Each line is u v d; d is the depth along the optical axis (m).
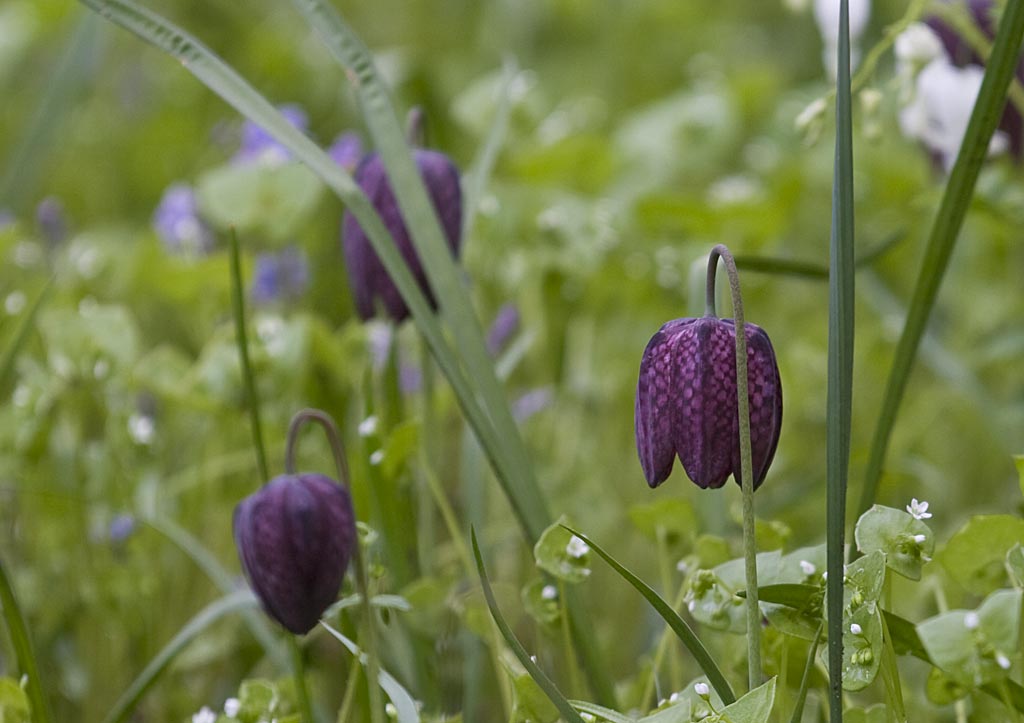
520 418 1.39
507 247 1.48
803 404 1.47
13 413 1.24
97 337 1.24
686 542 1.09
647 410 1.01
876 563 1.00
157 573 1.25
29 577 1.24
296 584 1.04
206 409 1.25
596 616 1.28
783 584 1.01
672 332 1.01
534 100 1.74
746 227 1.58
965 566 1.02
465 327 1.11
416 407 1.35
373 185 1.15
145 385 1.26
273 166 1.34
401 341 1.38
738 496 1.30
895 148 1.72
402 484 1.18
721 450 1.00
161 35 1.09
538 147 1.69
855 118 1.24
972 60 1.23
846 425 1.00
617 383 1.51
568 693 1.16
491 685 1.22
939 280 1.10
